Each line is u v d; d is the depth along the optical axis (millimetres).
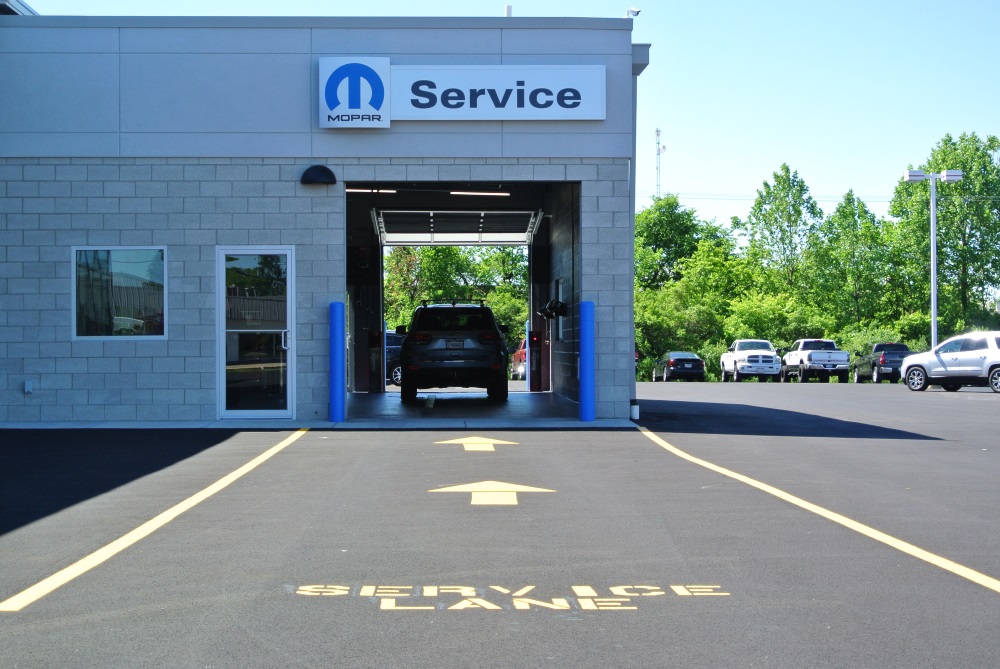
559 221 21203
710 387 32375
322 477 9578
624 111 15266
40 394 14750
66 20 14797
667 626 4941
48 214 14781
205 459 10836
